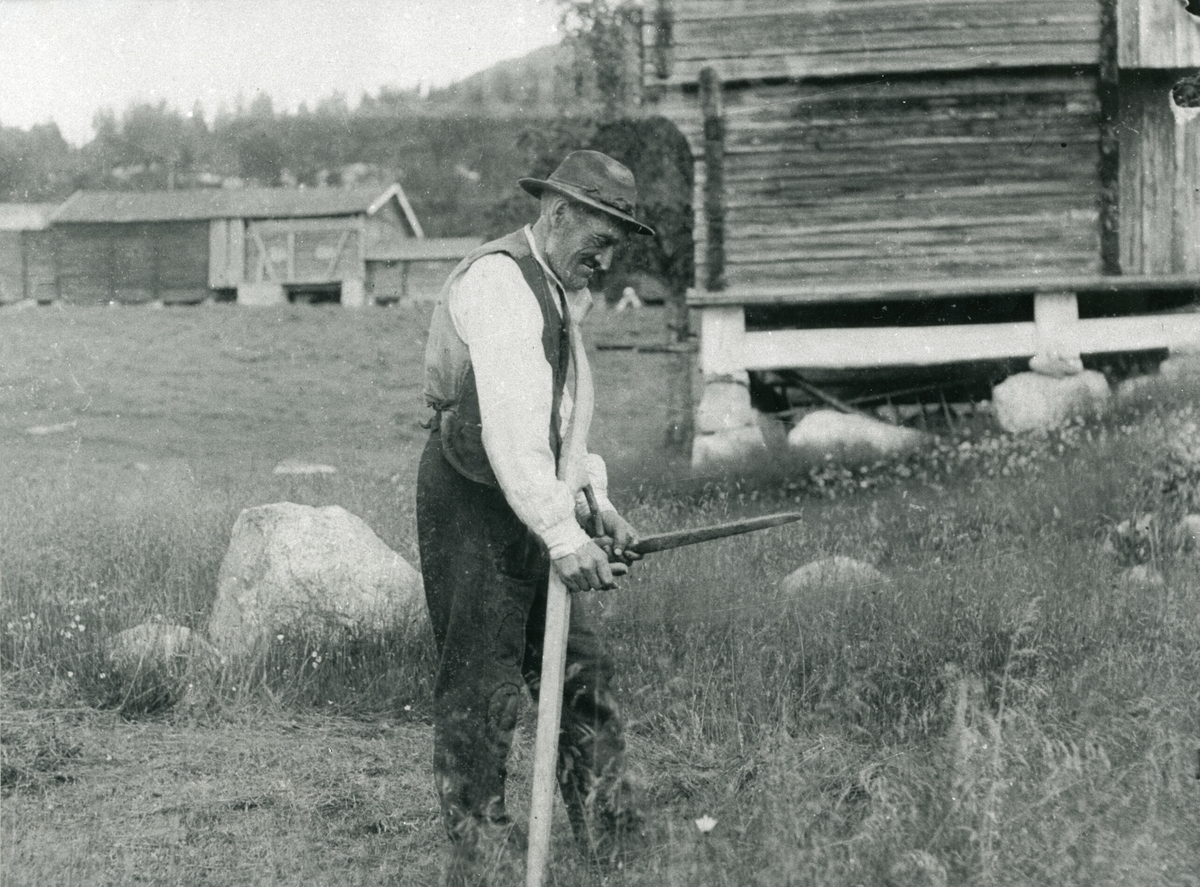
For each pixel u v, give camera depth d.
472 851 2.91
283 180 43.59
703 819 3.03
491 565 2.98
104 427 19.72
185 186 43.94
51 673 4.87
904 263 12.64
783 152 12.70
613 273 15.27
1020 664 4.39
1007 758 3.18
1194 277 12.19
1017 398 11.89
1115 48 12.19
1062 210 12.49
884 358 12.33
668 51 12.75
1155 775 3.08
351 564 5.50
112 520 7.87
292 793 3.81
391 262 40.22
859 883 2.69
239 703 4.66
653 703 4.40
